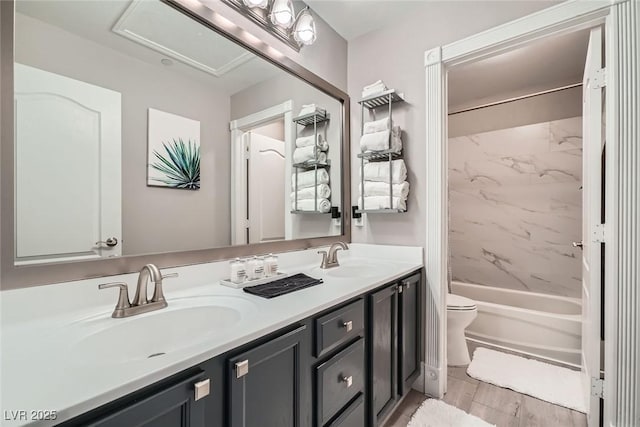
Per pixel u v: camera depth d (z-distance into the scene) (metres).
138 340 0.88
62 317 0.88
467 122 3.15
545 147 2.73
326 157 1.98
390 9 1.87
